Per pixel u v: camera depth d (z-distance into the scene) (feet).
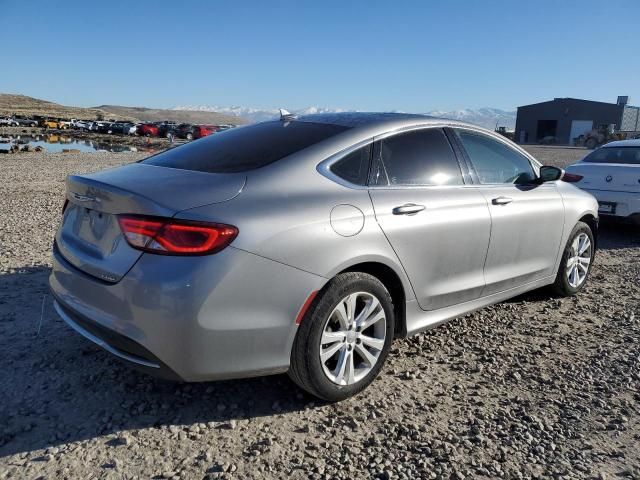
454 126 13.35
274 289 9.23
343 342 10.36
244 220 9.07
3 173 51.52
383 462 8.88
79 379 11.12
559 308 16.42
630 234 28.60
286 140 11.28
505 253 13.87
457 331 14.46
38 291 15.96
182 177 9.99
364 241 10.31
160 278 8.62
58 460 8.64
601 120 226.99
